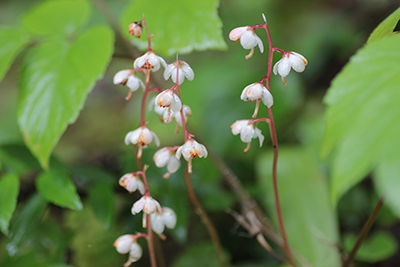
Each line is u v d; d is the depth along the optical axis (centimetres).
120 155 92
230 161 86
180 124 53
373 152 46
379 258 65
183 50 58
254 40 51
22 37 61
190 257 66
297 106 92
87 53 58
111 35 59
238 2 126
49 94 57
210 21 58
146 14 59
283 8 131
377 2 115
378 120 46
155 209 53
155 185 63
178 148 53
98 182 61
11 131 109
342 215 76
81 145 110
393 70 47
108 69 149
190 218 78
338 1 129
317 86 110
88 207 66
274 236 64
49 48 59
